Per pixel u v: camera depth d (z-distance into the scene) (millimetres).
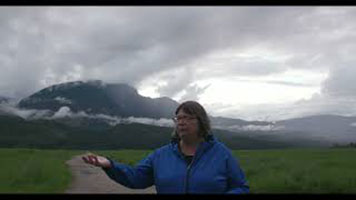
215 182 1712
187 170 1729
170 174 1743
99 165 1750
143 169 1816
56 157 21031
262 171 9992
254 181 8031
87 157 1764
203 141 1767
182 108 1760
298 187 7391
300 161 12906
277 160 14203
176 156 1770
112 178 1779
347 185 7516
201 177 1710
